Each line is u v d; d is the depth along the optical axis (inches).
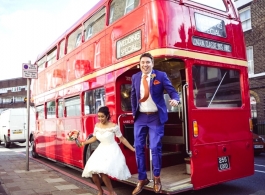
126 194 247.0
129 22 231.3
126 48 232.7
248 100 253.0
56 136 395.9
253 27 731.4
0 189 257.0
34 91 533.0
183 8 216.7
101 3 285.4
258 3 718.5
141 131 187.8
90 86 294.7
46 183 281.6
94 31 297.3
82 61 319.6
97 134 196.7
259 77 705.0
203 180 207.5
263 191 249.6
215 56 230.5
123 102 250.1
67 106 362.6
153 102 182.5
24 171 352.8
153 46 201.9
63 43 389.4
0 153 593.3
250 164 243.9
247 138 245.0
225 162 225.0
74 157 330.0
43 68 478.0
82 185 281.0
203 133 213.3
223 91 238.1
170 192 187.5
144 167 185.5
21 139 760.3
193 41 217.6
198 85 221.3
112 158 189.2
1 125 821.9
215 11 240.4
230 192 247.6
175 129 277.7
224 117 229.9
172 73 278.5
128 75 254.1
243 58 255.1
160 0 205.9
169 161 263.3
